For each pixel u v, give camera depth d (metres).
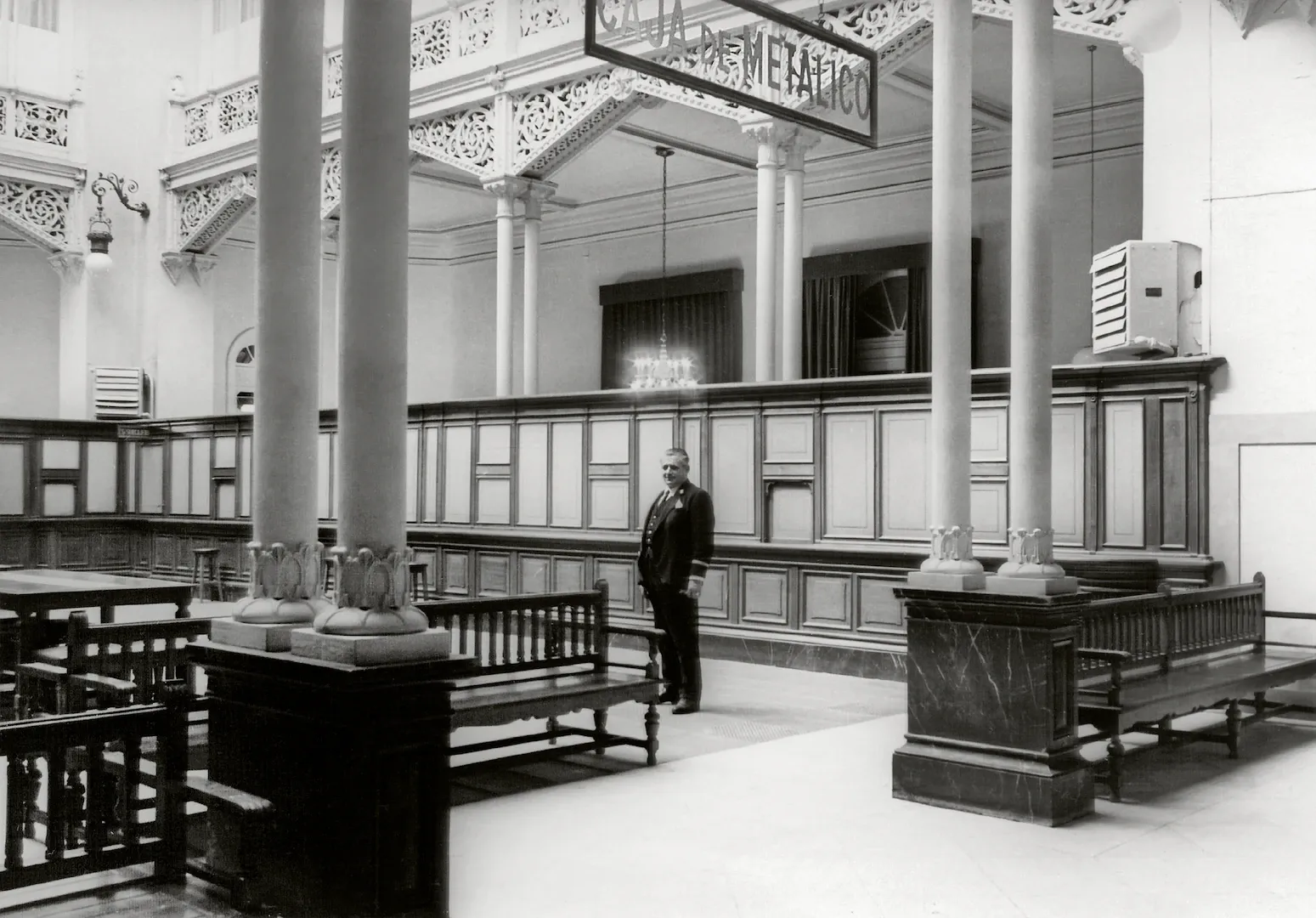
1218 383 8.72
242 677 3.97
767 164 11.27
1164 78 9.12
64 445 16.89
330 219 15.36
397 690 3.66
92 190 17.34
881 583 9.85
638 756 6.81
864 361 16.97
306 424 4.39
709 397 11.10
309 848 3.72
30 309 19.58
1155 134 9.16
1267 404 8.54
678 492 8.33
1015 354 5.85
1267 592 8.48
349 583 3.79
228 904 3.35
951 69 6.17
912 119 14.98
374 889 3.60
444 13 14.03
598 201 19.64
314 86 4.48
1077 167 15.12
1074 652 5.70
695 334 18.67
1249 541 8.52
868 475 10.05
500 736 7.52
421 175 17.86
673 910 4.22
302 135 4.43
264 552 4.24
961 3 6.18
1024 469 5.76
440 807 3.80
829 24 10.59
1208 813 5.61
